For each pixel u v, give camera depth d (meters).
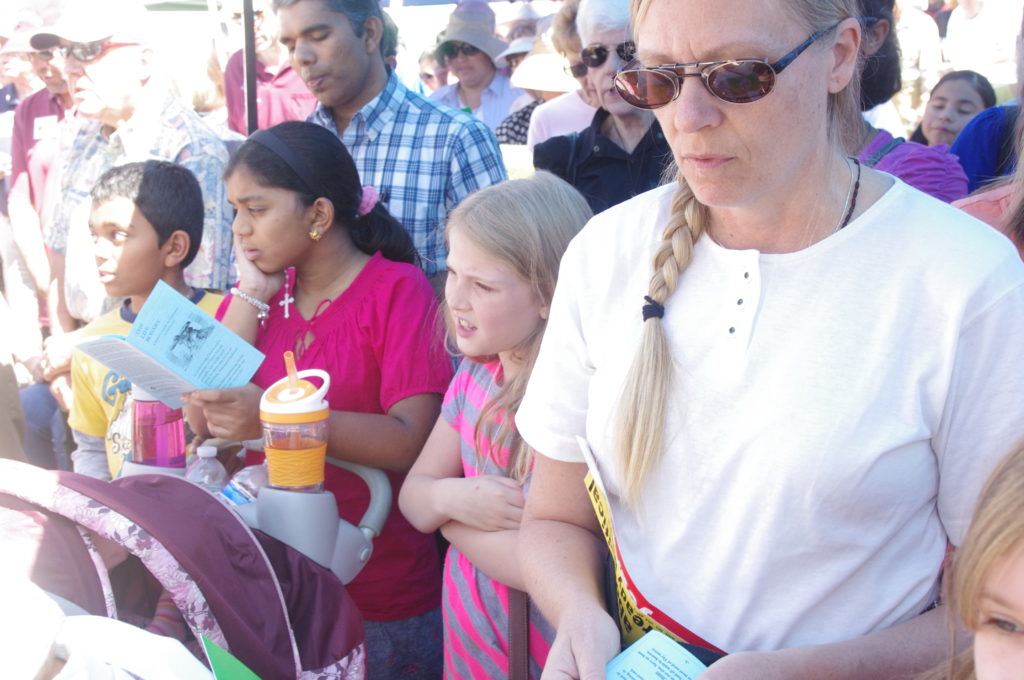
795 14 1.05
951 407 1.10
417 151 3.26
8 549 1.34
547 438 1.41
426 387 2.24
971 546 0.88
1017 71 2.10
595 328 1.33
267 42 4.79
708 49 1.06
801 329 1.15
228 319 2.32
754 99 1.05
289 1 3.15
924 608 1.20
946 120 3.85
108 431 2.47
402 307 2.28
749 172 1.10
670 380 1.22
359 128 3.30
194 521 1.46
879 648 1.13
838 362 1.12
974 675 0.99
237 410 2.01
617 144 3.26
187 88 5.04
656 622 1.25
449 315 2.08
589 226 1.38
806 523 1.14
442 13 6.60
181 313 1.96
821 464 1.12
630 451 1.24
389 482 2.13
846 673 1.11
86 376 2.52
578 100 4.39
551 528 1.45
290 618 1.64
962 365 1.08
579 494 1.44
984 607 0.87
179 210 2.63
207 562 1.44
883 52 2.42
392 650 2.32
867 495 1.12
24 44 4.12
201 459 2.06
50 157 4.26
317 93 3.23
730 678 1.09
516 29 5.62
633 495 1.26
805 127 1.10
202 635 1.21
